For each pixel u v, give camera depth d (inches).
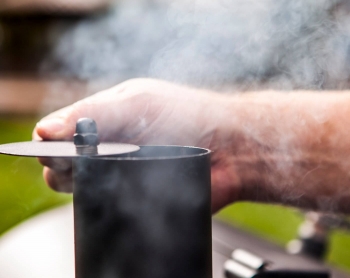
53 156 17.4
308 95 26.9
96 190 17.1
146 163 17.0
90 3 123.9
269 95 27.0
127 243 17.1
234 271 24.0
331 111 26.1
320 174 26.1
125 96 24.5
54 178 25.5
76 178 17.5
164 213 17.1
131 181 17.0
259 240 28.5
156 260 17.1
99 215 17.2
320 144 26.0
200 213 17.5
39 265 25.7
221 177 26.7
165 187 17.1
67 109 23.5
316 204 26.6
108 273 17.2
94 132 18.2
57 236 29.0
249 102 26.7
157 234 17.1
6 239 29.6
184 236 17.3
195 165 17.4
